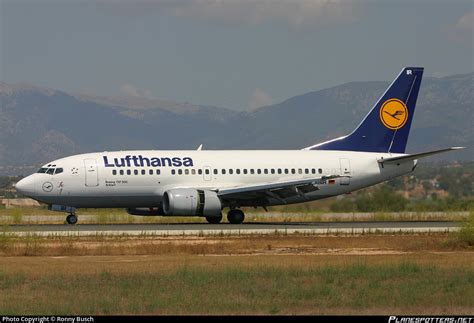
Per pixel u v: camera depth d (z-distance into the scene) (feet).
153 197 617.62
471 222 456.86
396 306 267.59
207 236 499.92
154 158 620.49
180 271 332.39
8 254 417.28
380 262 370.32
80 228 561.43
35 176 601.62
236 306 266.36
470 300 275.80
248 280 314.35
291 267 348.59
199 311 259.60
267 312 258.16
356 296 284.41
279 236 499.92
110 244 456.45
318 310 261.65
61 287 301.84
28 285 307.78
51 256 410.72
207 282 309.22
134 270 346.13
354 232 522.06
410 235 507.71
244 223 636.07
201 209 597.11
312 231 526.57
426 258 392.27
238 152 645.51
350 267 343.87
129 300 277.23
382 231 524.93
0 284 308.81
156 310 261.44
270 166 640.17
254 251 426.10
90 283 309.01
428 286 302.66
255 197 629.92
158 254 415.23
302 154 652.89
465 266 356.18
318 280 316.40
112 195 609.42
